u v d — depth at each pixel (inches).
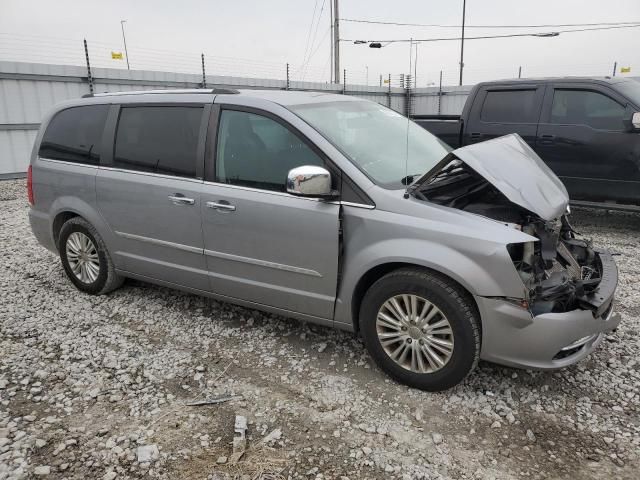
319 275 132.6
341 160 128.3
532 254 115.0
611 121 259.4
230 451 105.9
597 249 150.8
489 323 113.6
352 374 133.4
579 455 103.7
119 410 119.9
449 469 100.2
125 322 165.9
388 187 126.6
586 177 269.9
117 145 169.5
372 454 104.3
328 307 134.4
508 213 127.0
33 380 132.8
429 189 128.3
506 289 111.2
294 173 120.4
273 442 108.1
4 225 302.8
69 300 184.5
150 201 159.3
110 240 175.0
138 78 543.5
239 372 135.3
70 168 180.5
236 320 165.6
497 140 145.9
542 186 128.9
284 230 134.5
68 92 491.8
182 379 132.4
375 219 122.8
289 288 139.3
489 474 98.8
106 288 184.9
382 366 129.9
